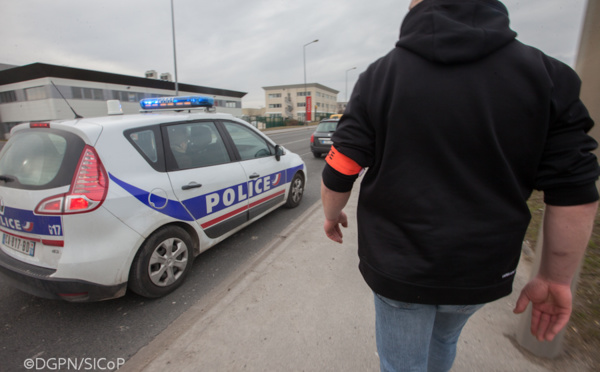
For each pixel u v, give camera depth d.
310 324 2.17
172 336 2.20
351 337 2.05
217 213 3.22
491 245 0.86
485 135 0.80
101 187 2.24
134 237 2.39
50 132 2.39
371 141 0.95
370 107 0.92
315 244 3.43
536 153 0.82
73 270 2.16
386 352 1.09
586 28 1.46
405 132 0.86
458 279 0.89
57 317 2.47
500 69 0.79
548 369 1.75
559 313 0.98
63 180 2.19
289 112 69.75
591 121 0.80
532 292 1.02
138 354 2.07
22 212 2.24
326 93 79.88
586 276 2.53
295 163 4.96
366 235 1.03
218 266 3.25
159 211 2.58
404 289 0.94
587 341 1.90
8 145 2.57
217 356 1.92
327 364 1.85
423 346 1.04
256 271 2.87
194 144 3.12
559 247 0.86
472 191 0.84
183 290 2.83
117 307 2.60
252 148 3.98
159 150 2.74
